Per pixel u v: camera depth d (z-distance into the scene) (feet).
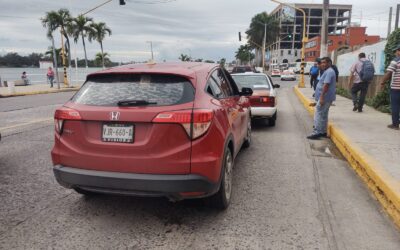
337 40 267.39
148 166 11.65
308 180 17.58
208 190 12.00
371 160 17.92
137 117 11.62
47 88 97.25
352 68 35.94
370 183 16.52
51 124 33.17
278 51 382.22
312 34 405.59
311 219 13.26
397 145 21.31
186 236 12.08
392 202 13.60
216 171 12.19
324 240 11.76
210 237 12.00
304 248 11.30
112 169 11.99
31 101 58.85
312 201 14.93
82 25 119.14
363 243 11.62
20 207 14.32
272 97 30.50
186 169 11.59
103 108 12.17
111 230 12.50
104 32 148.46
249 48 371.76
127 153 11.80
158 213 13.83
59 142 12.86
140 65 14.49
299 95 64.85
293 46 380.78
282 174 18.51
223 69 17.88
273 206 14.43
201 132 11.66
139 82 12.70
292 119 37.24
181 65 14.40
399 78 25.93
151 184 11.50
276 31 280.72
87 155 12.23
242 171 19.01
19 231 12.35
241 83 33.01
